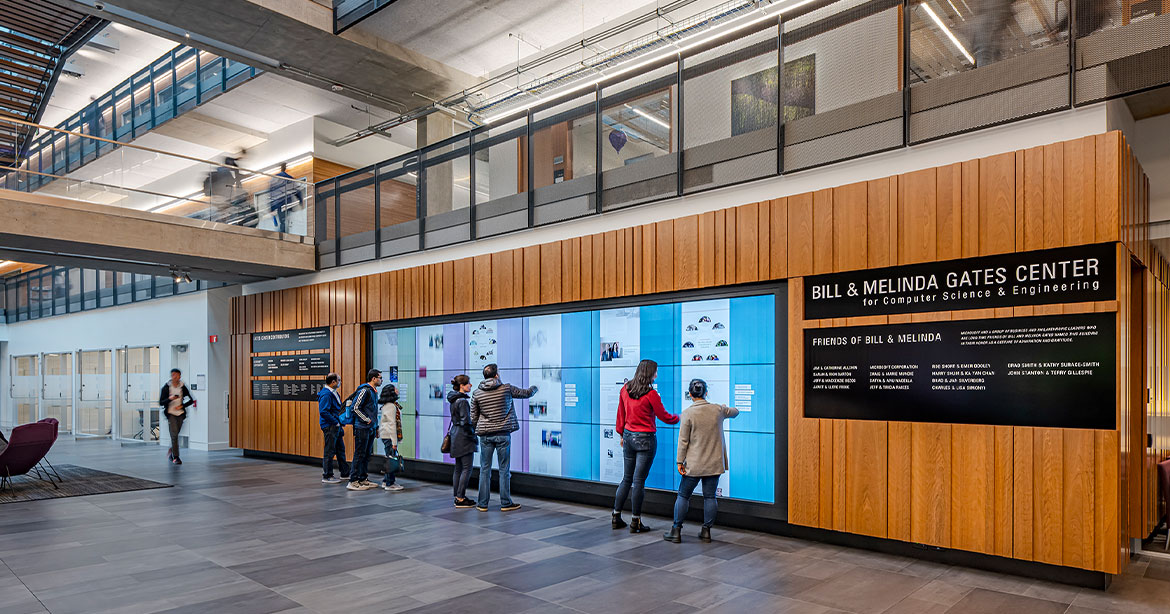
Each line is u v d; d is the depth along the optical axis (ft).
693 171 26.66
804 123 23.73
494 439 28.48
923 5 22.65
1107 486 17.19
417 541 23.13
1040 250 18.53
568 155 31.99
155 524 26.04
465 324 35.70
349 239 42.68
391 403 34.24
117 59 56.95
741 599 16.96
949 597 17.03
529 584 18.26
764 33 25.86
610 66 40.81
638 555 21.18
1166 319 25.68
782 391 23.95
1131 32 17.97
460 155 36.58
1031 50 19.88
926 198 20.71
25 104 51.49
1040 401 18.33
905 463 20.65
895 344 21.04
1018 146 19.54
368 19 40.19
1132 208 18.88
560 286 30.94
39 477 38.55
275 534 24.27
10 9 39.27
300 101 53.52
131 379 62.59
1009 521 18.74
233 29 37.81
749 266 24.68
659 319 27.63
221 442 54.03
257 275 46.83
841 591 17.53
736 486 25.11
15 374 83.71
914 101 21.43
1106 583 17.57
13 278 84.12
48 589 17.98
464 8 39.88
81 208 35.88
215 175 41.45
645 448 24.17
